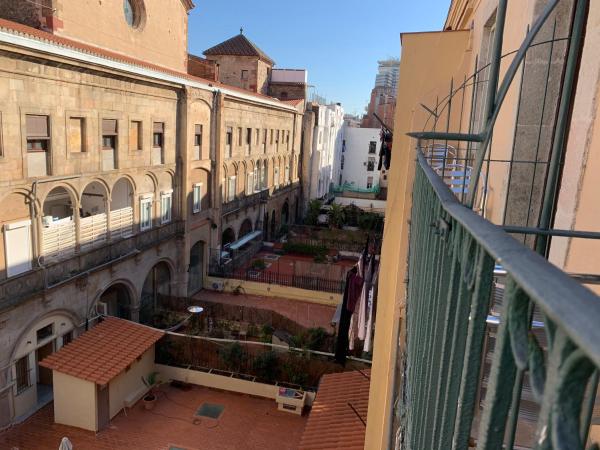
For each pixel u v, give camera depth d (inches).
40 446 602.9
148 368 767.1
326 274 1263.5
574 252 152.9
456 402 65.4
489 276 48.0
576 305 26.2
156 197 933.8
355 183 2849.4
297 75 2014.0
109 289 864.9
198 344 803.4
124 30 919.0
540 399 29.7
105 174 767.1
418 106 379.6
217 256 1218.0
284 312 1074.7
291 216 1927.9
